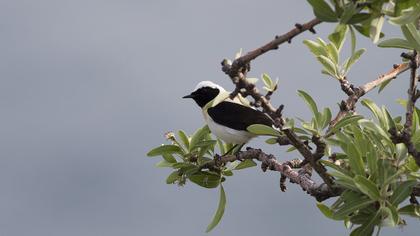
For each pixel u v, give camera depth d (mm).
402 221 9594
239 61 8953
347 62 11812
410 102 9656
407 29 8398
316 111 9992
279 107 9461
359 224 9227
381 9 7766
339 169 9703
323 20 7770
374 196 8898
